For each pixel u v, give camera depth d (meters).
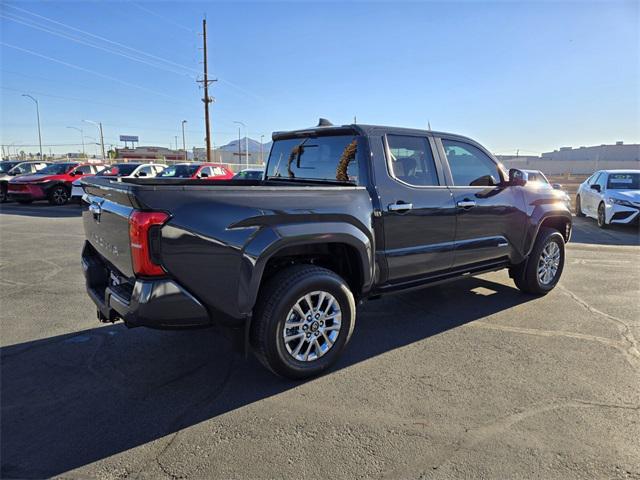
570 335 4.26
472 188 4.59
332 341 3.49
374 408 2.99
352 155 3.94
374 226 3.77
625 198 11.28
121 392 3.21
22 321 4.62
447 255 4.38
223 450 2.56
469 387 3.27
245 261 2.99
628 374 3.46
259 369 3.58
